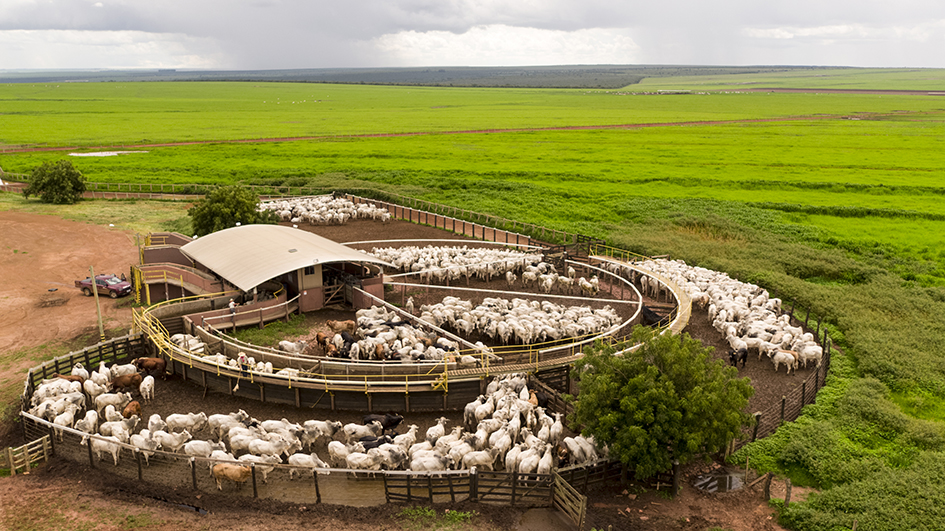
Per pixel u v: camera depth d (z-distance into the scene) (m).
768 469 29.08
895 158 127.31
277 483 26.81
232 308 42.97
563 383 35.84
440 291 53.16
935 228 79.06
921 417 35.03
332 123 199.00
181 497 25.75
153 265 51.59
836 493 26.50
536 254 60.59
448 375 33.56
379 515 24.73
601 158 131.25
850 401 35.16
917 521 24.58
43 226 76.62
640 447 25.48
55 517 24.31
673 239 73.38
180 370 37.25
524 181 109.06
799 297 53.09
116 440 27.59
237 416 30.44
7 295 53.19
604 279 57.78
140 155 131.00
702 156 132.88
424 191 99.50
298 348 38.69
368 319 42.31
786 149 140.75
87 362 38.19
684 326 43.62
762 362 40.91
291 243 50.25
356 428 29.31
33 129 174.75
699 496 26.88
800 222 82.94
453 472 25.30
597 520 24.83
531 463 26.36
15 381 37.50
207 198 71.75
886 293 55.06
